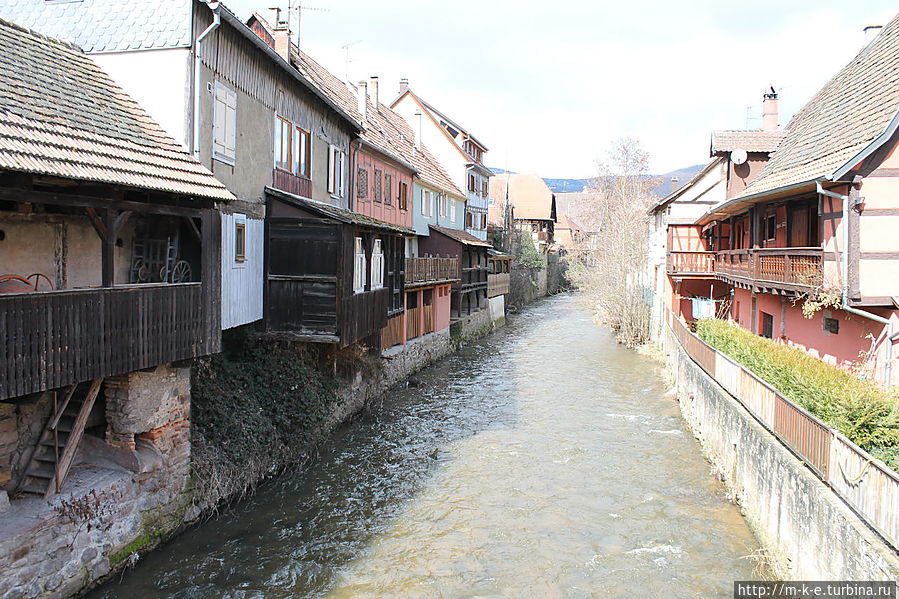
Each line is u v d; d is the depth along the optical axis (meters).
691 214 27.02
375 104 29.17
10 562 6.84
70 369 7.27
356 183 19.23
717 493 12.02
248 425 11.79
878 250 11.81
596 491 12.15
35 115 7.44
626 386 21.66
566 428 16.44
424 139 36.28
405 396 19.64
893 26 15.27
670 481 12.66
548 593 8.58
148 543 9.04
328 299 13.40
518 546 9.94
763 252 16.28
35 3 10.84
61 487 8.00
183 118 10.18
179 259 10.41
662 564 9.30
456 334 29.52
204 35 10.35
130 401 8.73
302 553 9.52
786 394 10.37
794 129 20.45
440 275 25.97
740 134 22.62
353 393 17.00
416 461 13.74
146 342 8.48
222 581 8.63
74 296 7.29
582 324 39.41
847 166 11.69
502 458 14.02
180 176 8.83
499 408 18.45
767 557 9.22
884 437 7.95
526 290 52.19
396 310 18.97
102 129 8.41
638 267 34.22
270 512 10.88
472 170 38.47
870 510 6.71
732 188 22.42
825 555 7.39
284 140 14.29
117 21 10.41
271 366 13.38
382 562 9.37
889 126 11.41
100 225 7.72
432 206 30.02
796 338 15.85
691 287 26.89
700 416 15.50
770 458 9.62
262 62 12.95
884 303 11.78
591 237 62.75
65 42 9.87
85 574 7.88
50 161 6.83
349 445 14.63
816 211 14.73
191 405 10.96
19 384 6.62
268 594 8.39
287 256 13.55
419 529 10.49
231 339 13.48
